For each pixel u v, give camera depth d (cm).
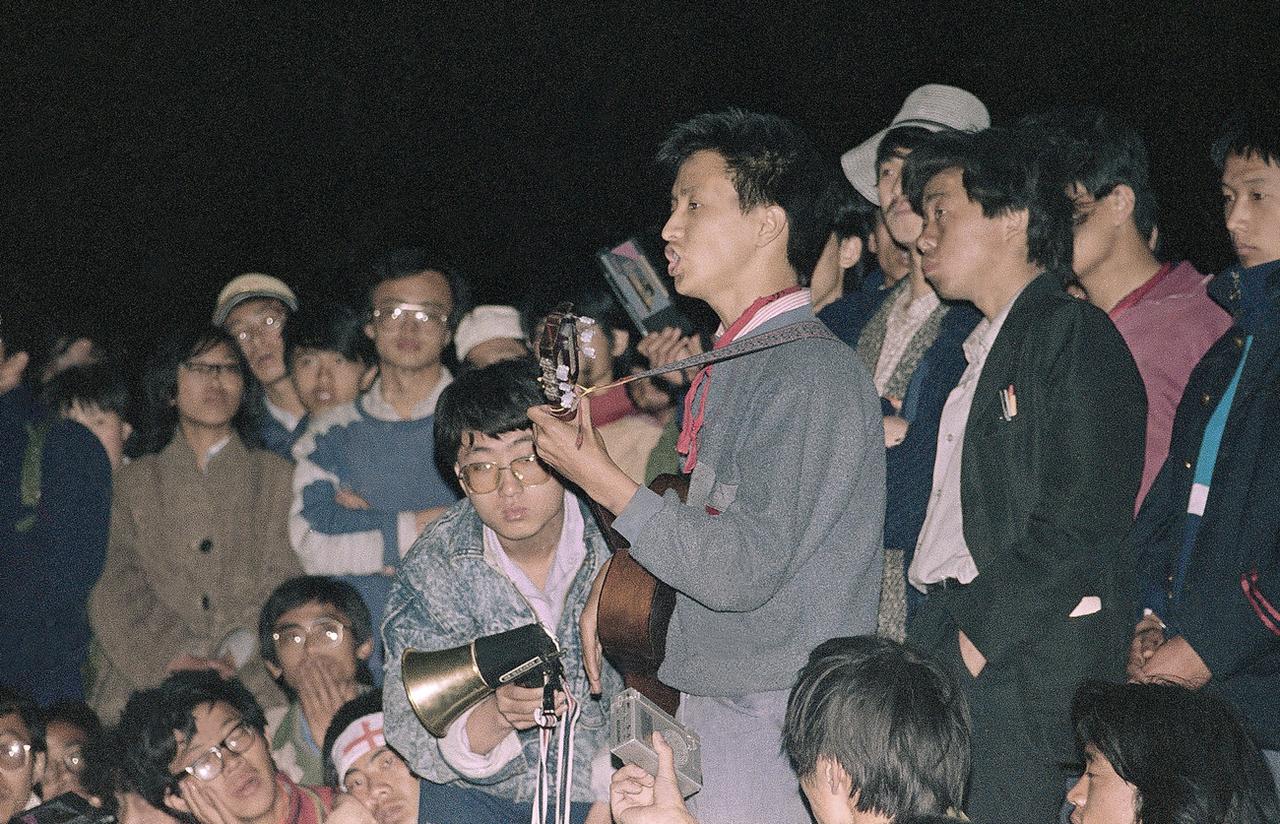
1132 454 407
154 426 634
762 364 363
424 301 636
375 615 605
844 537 358
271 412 680
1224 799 329
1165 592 443
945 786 306
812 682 316
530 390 413
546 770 406
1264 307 432
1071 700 393
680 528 340
